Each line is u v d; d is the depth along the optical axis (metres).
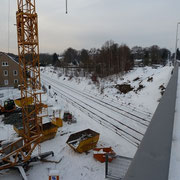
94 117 18.20
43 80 46.47
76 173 10.04
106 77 40.22
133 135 14.18
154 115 2.69
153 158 1.56
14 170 10.23
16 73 35.75
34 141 11.89
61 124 16.20
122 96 25.00
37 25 12.43
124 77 37.41
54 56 101.12
